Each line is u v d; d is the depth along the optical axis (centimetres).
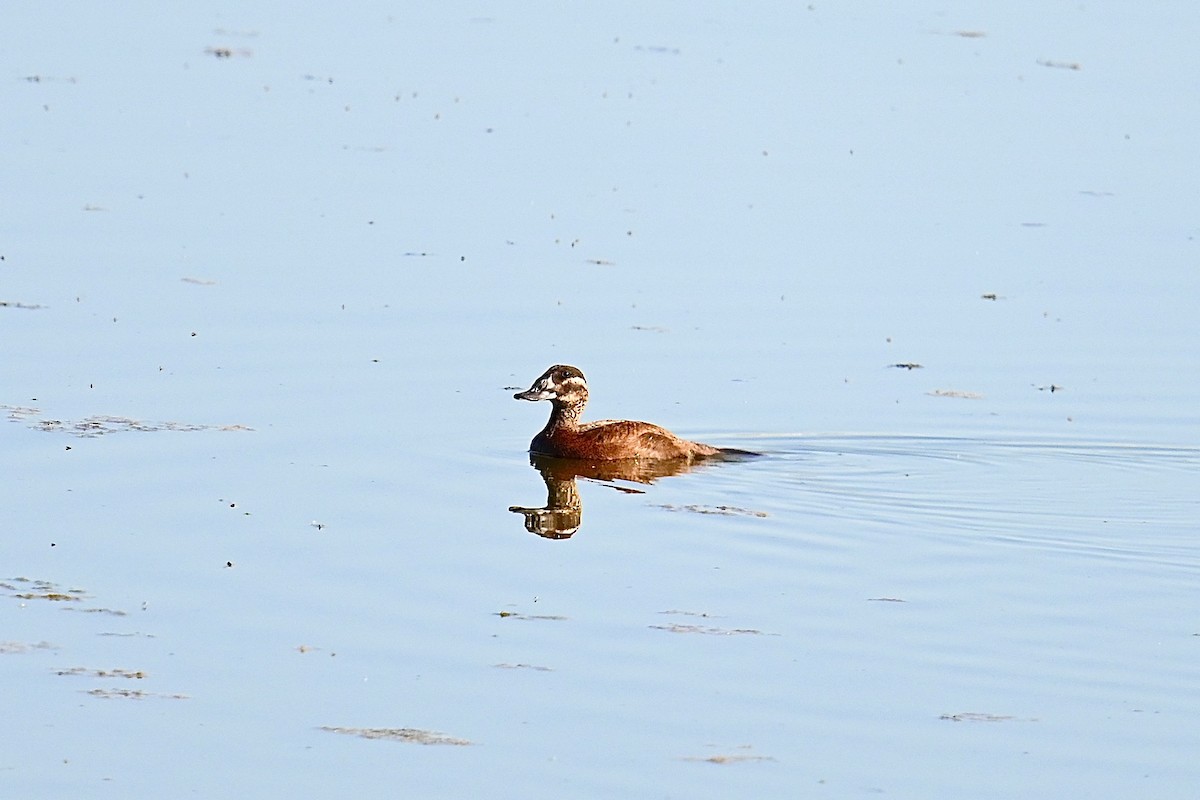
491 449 1966
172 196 2855
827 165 3222
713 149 3300
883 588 1553
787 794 1172
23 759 1200
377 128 3353
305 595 1502
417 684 1332
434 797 1157
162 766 1195
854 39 4300
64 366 2111
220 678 1331
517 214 2850
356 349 2234
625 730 1263
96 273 2461
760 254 2708
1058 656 1409
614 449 1922
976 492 1842
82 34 4128
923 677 1365
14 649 1366
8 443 1855
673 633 1441
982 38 4362
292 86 3662
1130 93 3800
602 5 4681
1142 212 2969
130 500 1716
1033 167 3244
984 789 1183
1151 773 1210
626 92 3700
